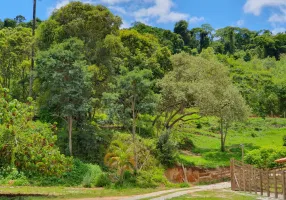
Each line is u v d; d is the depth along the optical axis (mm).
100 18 42750
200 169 40875
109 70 42406
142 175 34344
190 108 47375
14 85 51281
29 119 19172
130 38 52625
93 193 24938
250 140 55469
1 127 17688
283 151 38906
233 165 27672
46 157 18969
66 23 43062
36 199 20047
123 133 41906
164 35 103938
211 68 49000
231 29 135500
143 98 37938
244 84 72375
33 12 48938
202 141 53625
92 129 38250
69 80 35375
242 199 20359
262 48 122500
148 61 49312
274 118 70750
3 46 49625
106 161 33969
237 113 45906
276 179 20328
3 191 23250
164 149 39344
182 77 46344
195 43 126812
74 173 32344
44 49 42188
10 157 18406
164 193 25453
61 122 40062
